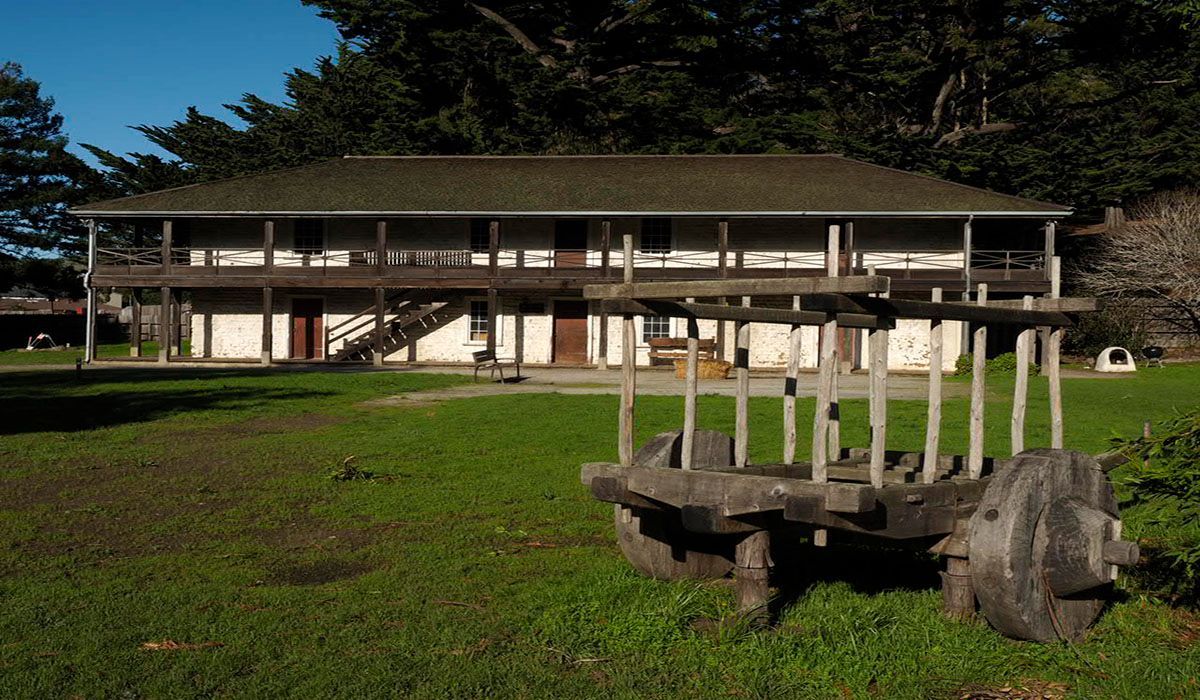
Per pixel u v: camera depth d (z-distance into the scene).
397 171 39.75
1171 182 43.59
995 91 47.25
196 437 15.70
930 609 6.39
